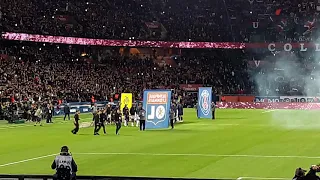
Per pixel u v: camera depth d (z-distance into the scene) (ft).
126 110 185.98
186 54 396.16
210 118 226.99
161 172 86.69
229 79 376.48
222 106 338.75
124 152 112.37
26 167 92.99
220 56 399.03
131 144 127.65
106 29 358.02
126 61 363.35
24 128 179.52
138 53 385.09
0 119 213.25
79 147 121.70
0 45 304.71
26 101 226.79
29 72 277.44
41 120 215.31
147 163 96.58
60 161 59.21
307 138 141.59
